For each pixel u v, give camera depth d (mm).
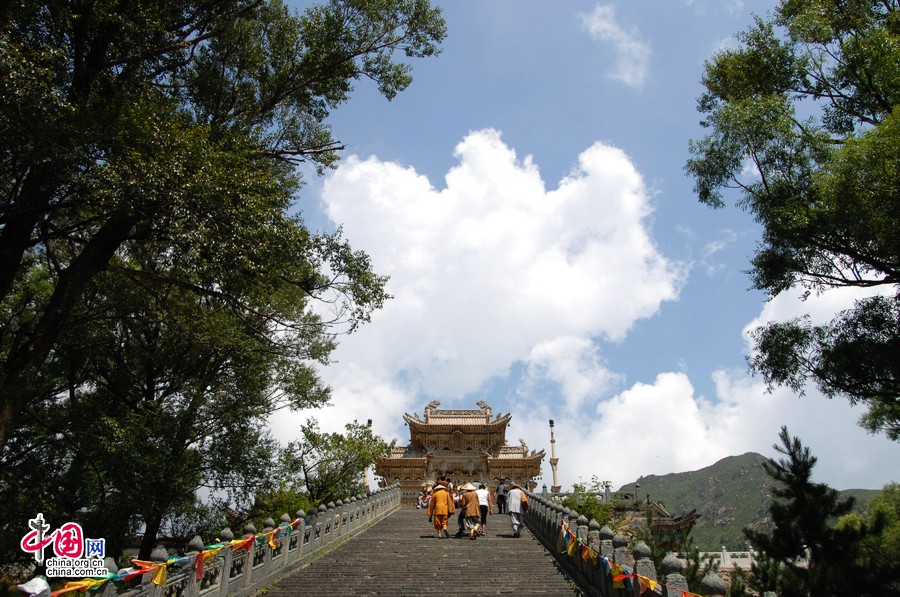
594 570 12289
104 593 8477
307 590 12930
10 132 11422
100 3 13445
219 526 24906
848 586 12758
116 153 12883
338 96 20562
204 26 17266
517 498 20859
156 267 17484
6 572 17875
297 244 14938
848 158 12875
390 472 47719
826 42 16047
